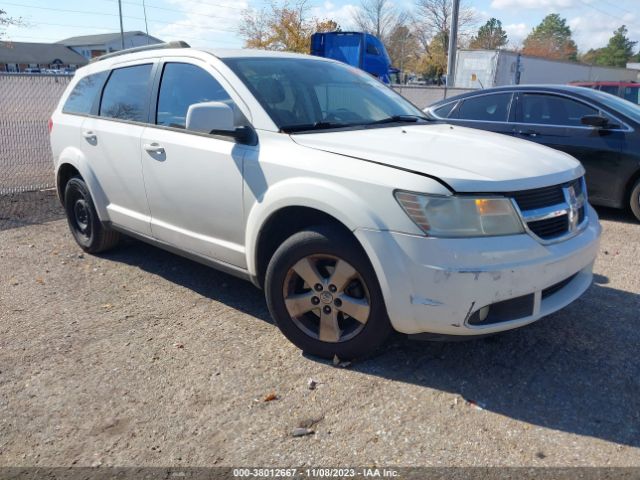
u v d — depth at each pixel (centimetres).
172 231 436
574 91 727
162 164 428
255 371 342
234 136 369
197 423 295
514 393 317
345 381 330
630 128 677
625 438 280
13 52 6838
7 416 302
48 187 861
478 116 793
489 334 308
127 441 282
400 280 302
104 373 342
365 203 310
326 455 270
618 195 691
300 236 339
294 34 3519
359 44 1861
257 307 435
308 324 355
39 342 381
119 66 506
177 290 470
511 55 2619
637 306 429
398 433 285
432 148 341
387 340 376
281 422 295
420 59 6250
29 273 513
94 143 502
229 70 402
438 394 317
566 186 333
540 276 306
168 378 336
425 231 296
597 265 528
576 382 327
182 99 429
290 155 347
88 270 520
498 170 311
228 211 384
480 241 294
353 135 367
